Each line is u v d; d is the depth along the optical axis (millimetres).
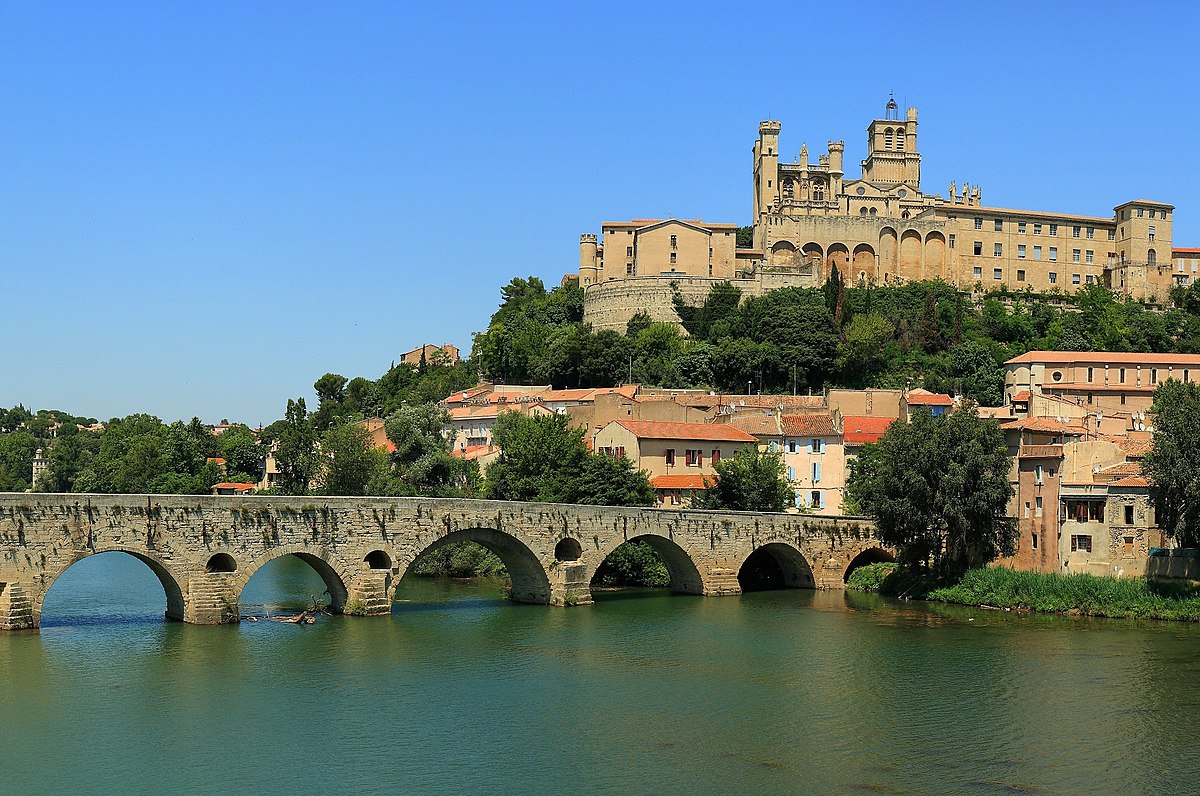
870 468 151750
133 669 85562
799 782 64625
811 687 84688
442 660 91750
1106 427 168250
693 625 108812
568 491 142875
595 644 99250
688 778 65188
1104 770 66625
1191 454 106688
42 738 70375
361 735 72188
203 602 98875
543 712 77562
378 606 106812
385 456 179125
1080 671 89500
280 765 66625
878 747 70625
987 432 126375
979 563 129375
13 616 89875
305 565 161375
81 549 91938
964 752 69688
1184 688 84125
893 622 111062
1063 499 121688
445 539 110812
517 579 121250
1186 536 107188
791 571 139000
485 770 66312
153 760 67125
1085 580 116438
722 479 145375
